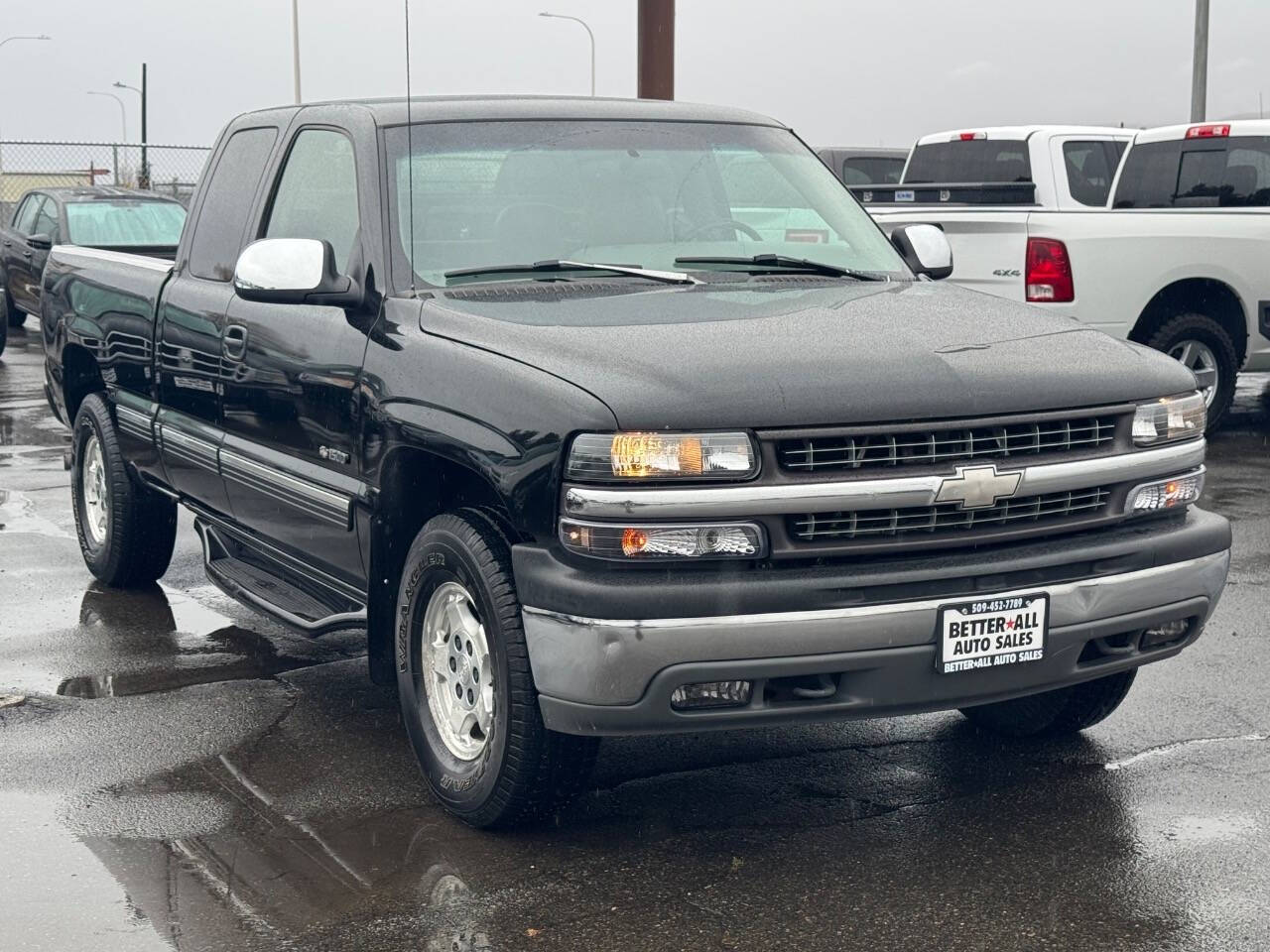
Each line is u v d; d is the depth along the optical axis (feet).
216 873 12.94
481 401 13.12
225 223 19.15
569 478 12.19
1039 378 13.01
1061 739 16.06
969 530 12.71
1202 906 12.13
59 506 29.35
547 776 13.05
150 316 20.26
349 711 17.33
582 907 12.23
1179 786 14.69
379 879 12.80
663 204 16.53
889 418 12.31
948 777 15.02
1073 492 13.24
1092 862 12.99
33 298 60.39
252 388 17.28
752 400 12.10
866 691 12.41
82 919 12.06
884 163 61.46
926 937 11.66
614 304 14.44
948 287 16.39
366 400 14.79
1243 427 38.17
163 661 19.33
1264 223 34.60
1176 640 14.12
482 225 15.72
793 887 12.58
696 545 11.98
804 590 12.02
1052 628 12.89
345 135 16.76
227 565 19.53
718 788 14.78
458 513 13.69
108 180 103.91
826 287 15.79
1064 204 41.09
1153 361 14.12
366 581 15.48
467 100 17.11
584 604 11.96
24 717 17.08
